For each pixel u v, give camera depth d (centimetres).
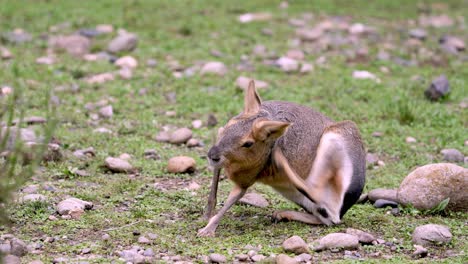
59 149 1992
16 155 1434
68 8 3712
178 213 1678
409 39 3581
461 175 1708
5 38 3155
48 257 1384
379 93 2739
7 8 3600
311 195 1585
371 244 1517
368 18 3972
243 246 1480
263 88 2727
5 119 2184
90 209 1666
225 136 1502
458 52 3469
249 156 1502
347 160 1603
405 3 4425
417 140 2314
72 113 2391
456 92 2797
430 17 4103
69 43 3136
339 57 3212
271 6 4041
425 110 2550
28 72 2747
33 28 3356
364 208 1764
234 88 2731
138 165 2000
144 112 2473
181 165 1959
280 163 1545
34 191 1741
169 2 3978
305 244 1452
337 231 1591
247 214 1705
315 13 3969
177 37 3384
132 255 1399
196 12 3812
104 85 2728
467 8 4434
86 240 1486
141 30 3438
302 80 2883
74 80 2734
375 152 2206
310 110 1680
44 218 1574
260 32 3522
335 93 2708
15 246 1384
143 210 1670
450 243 1527
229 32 3488
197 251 1441
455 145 2264
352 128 1644
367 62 3183
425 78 2983
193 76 2852
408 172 2045
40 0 3847
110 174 1939
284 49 3284
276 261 1377
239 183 1559
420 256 1466
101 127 2323
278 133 1488
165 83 2786
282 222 1647
